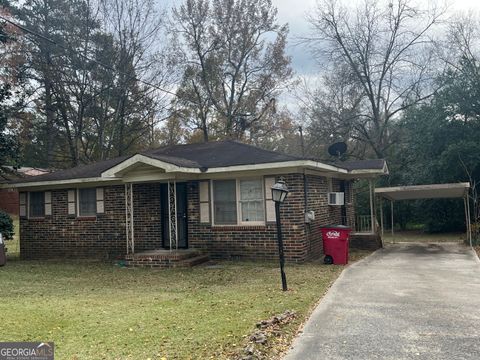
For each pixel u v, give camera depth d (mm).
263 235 12391
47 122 27547
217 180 12977
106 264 13227
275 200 8461
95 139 29375
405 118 25016
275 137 35594
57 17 26578
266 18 31875
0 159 16531
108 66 25844
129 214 14062
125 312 6867
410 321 6043
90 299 8086
